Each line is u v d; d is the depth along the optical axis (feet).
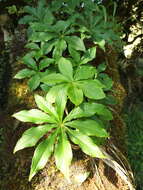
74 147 1.64
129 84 3.33
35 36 1.84
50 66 1.88
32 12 2.03
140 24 3.59
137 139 2.47
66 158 1.31
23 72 1.78
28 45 1.87
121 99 2.23
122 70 3.42
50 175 1.59
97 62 2.12
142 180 2.06
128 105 3.01
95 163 1.64
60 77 1.51
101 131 1.39
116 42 2.59
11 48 2.30
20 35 2.33
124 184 1.66
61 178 1.58
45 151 1.35
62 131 1.41
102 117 1.58
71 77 1.51
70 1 2.18
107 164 1.67
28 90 1.94
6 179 1.68
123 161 1.76
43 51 1.82
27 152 1.69
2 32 2.49
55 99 1.44
